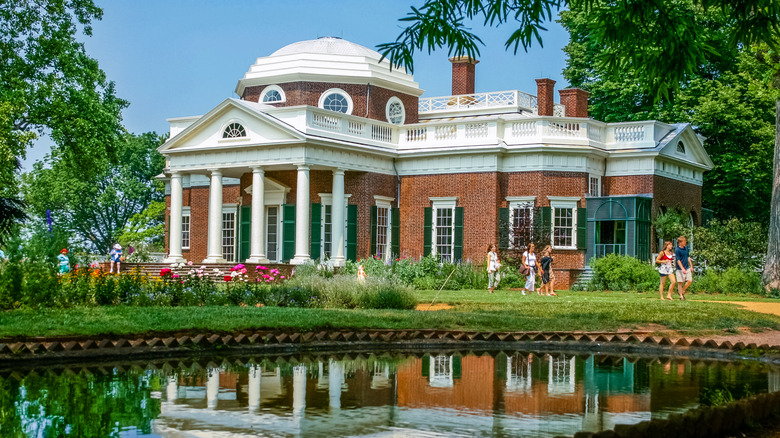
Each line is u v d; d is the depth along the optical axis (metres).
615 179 38.94
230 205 45.53
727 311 21.09
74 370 12.83
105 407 9.70
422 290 33.53
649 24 13.96
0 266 18.44
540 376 12.56
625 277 34.59
